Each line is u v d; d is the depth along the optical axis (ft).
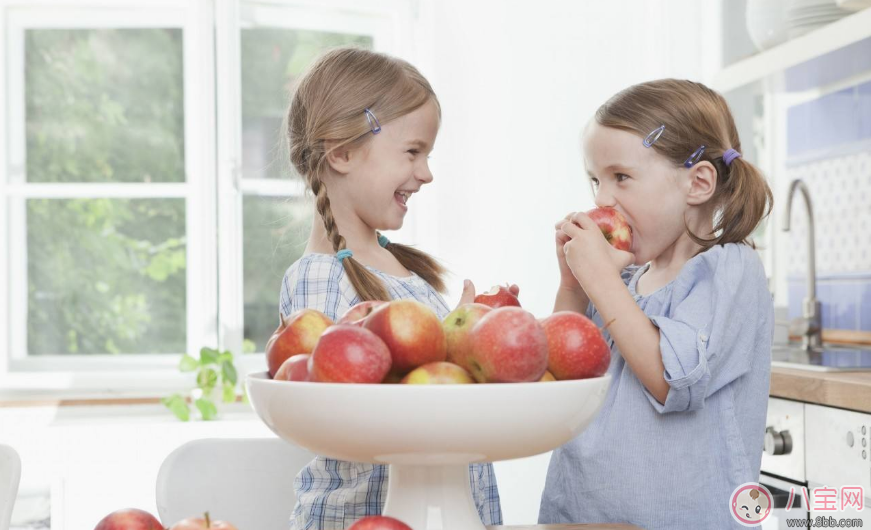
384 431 2.16
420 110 3.89
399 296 3.92
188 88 9.25
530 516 9.07
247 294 9.34
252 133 9.36
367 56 4.00
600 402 2.43
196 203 9.20
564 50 9.42
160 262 9.24
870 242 7.14
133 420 8.67
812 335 7.52
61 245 9.13
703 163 3.93
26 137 9.12
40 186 9.04
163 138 9.27
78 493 8.43
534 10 9.41
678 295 3.86
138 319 9.23
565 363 2.59
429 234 9.36
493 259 9.35
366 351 2.28
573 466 3.97
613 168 4.00
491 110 9.37
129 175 9.25
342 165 3.85
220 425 8.65
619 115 3.99
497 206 9.36
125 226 9.20
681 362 3.40
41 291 9.11
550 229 9.39
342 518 3.43
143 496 8.49
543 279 9.39
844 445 4.78
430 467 2.48
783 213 7.70
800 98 8.09
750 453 3.90
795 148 8.20
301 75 4.22
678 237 4.10
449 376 2.33
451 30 9.36
